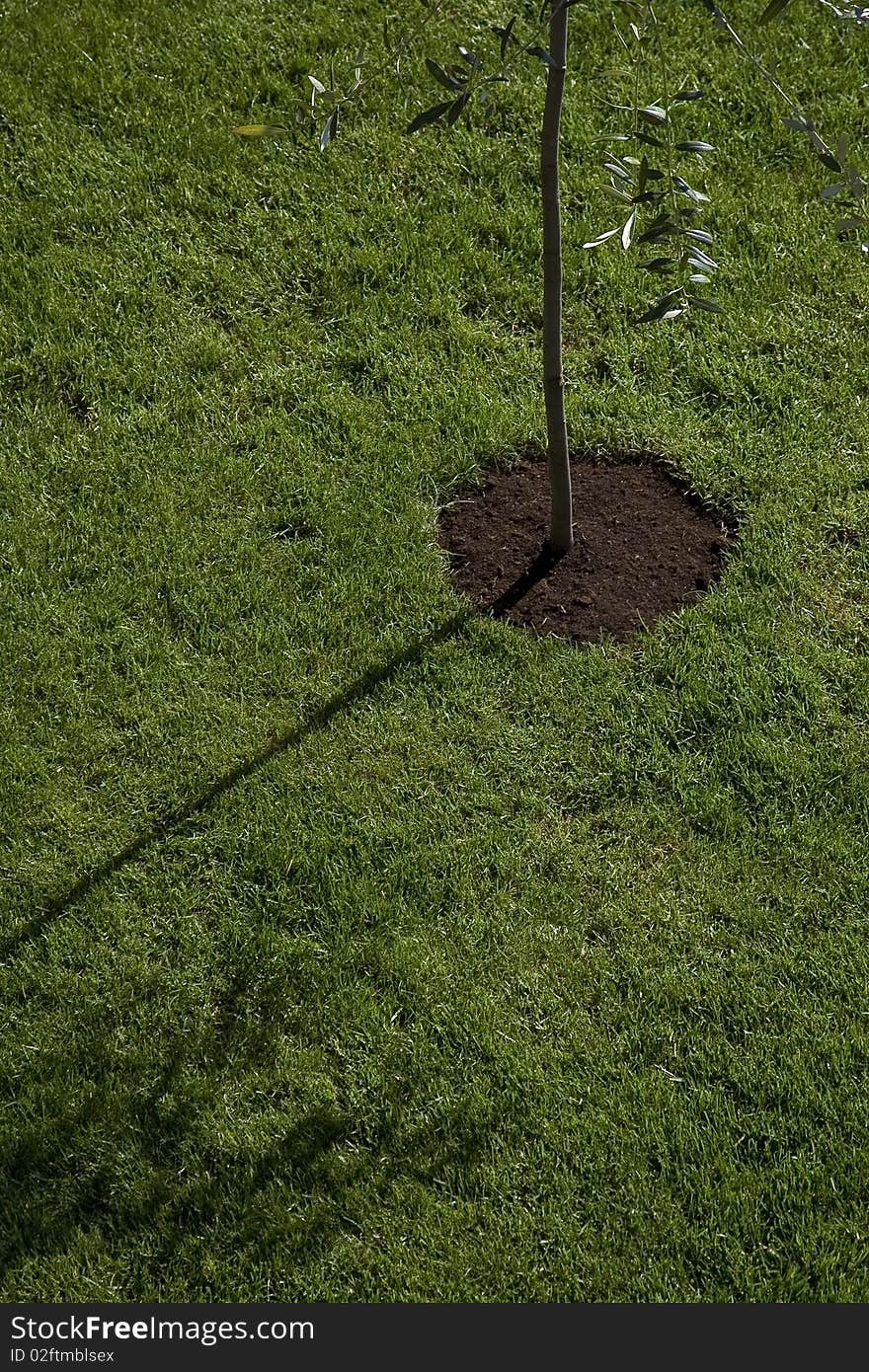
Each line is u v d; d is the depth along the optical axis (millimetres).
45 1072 3984
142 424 5781
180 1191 3748
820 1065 3945
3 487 5562
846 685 4867
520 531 5391
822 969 4137
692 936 4238
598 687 4867
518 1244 3658
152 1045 4035
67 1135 3859
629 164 4391
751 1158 3779
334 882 4371
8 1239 3678
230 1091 3943
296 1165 3799
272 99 7105
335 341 6109
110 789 4648
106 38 7371
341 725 4801
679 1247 3629
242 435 5738
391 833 4492
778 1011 4062
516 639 5008
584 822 4535
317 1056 4004
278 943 4242
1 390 5934
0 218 6566
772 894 4328
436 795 4605
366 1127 3869
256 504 5504
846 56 7230
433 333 6121
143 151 6848
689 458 5609
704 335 6102
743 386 5895
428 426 5746
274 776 4664
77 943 4262
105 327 6152
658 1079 3934
